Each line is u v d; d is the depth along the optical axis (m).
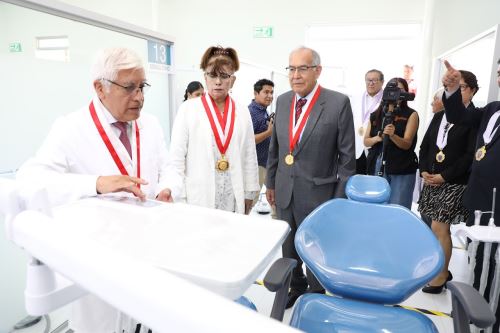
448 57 3.68
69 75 1.62
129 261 0.21
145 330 0.68
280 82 5.35
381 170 2.36
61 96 1.59
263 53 5.36
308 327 0.85
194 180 1.62
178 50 5.66
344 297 0.94
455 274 2.39
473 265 1.45
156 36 1.93
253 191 1.82
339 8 4.94
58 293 0.29
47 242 0.25
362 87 5.11
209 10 5.44
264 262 0.36
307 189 1.70
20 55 1.41
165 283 0.19
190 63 5.65
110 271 0.20
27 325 1.69
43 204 0.31
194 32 5.56
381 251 0.95
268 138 3.05
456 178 1.98
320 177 1.70
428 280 0.85
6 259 1.56
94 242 0.24
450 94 1.76
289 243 1.84
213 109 1.65
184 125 1.63
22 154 1.45
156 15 5.42
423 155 2.23
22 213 0.29
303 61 1.59
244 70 4.67
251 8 5.29
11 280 1.60
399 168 2.34
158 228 0.44
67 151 1.00
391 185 2.40
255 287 2.15
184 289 0.18
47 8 1.29
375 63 5.05
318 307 0.90
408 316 0.87
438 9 4.49
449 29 4.49
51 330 1.69
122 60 0.93
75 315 0.96
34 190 0.31
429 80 4.55
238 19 5.36
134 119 1.05
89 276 0.21
